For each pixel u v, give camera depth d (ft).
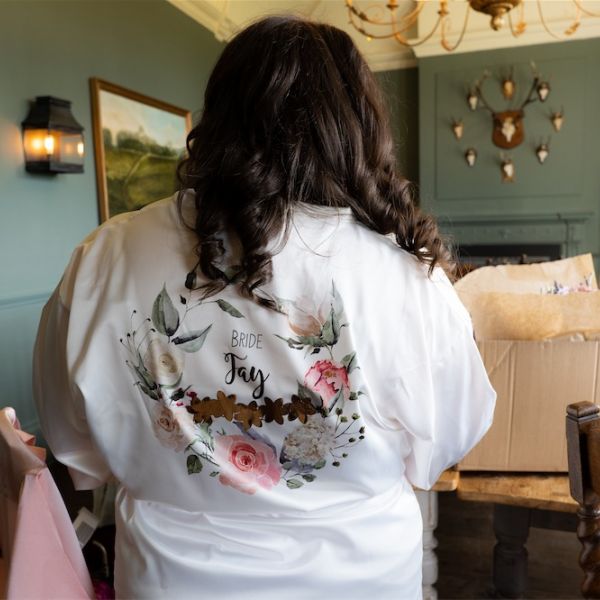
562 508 3.61
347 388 2.21
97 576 4.38
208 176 2.15
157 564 2.31
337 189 2.15
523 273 4.84
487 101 19.69
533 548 6.92
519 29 11.48
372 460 2.35
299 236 2.17
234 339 2.17
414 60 20.98
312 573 2.30
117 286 2.23
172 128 15.07
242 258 2.13
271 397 2.20
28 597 2.27
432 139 20.38
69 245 11.36
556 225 19.56
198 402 2.22
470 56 19.54
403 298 2.27
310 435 2.25
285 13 2.39
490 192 20.15
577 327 3.86
